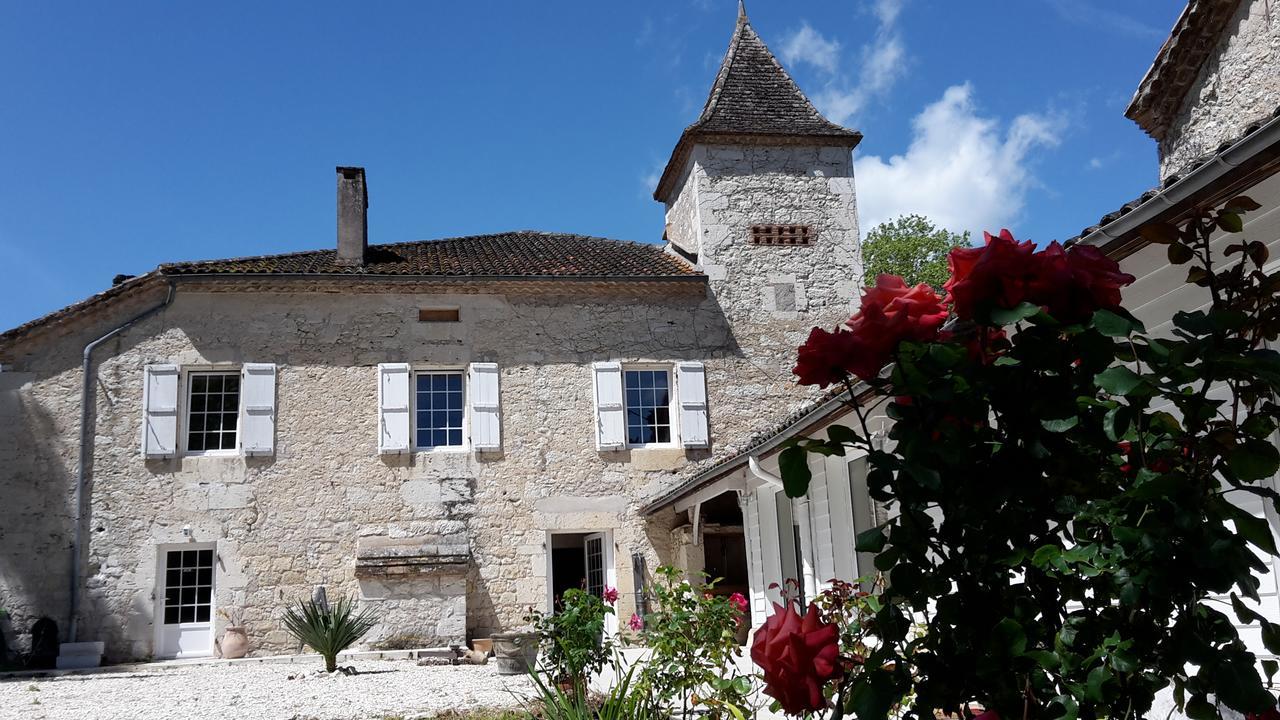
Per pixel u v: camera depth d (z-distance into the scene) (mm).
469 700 8945
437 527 14930
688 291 16516
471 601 14828
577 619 7512
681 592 5492
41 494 14086
